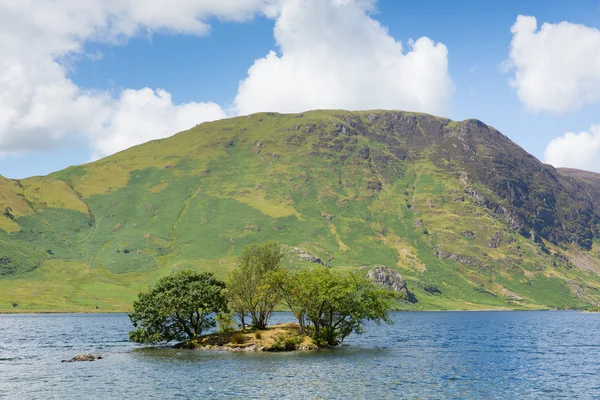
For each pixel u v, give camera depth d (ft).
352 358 284.61
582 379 225.76
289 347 318.65
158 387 196.85
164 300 323.37
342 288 321.73
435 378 222.07
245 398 179.11
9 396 181.98
